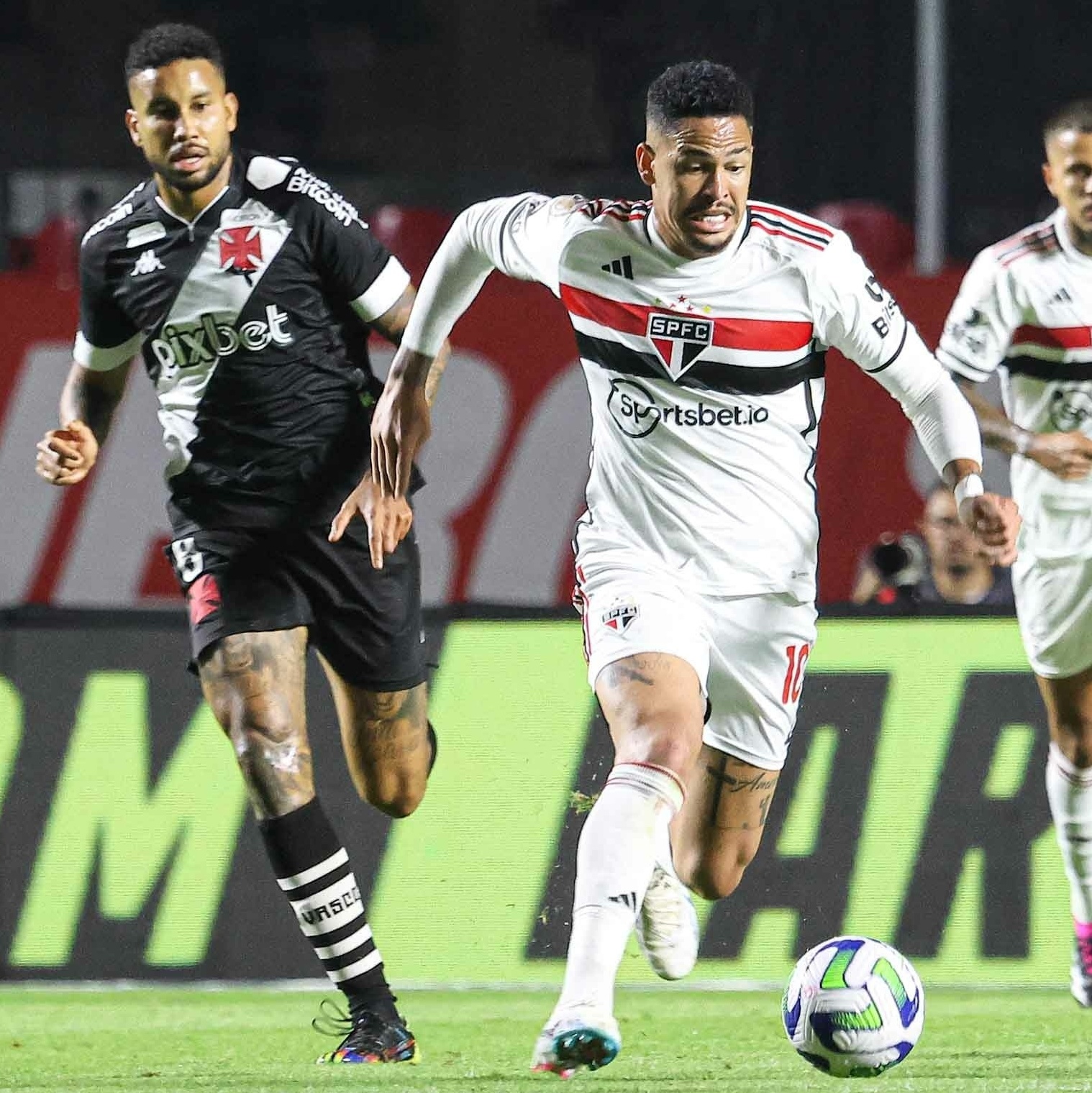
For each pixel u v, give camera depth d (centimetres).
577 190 5075
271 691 1812
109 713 2505
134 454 3316
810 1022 1538
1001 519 1564
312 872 1769
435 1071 1688
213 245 1856
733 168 1512
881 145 5250
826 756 2442
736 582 1617
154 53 1825
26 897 2497
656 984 2461
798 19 5269
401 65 5559
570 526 3334
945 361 2264
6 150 5469
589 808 2119
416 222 4219
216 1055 1891
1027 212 5194
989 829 2430
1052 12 5434
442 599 3325
